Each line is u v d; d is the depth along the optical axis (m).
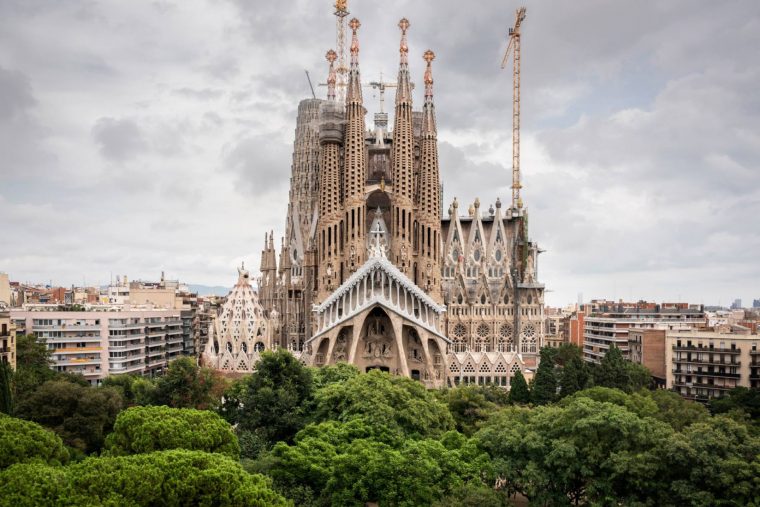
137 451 48.25
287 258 168.12
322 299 143.38
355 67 147.62
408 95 147.75
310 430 62.81
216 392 92.94
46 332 131.75
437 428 71.81
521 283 166.50
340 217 146.12
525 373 147.50
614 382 108.06
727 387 120.94
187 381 80.00
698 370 124.56
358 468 52.28
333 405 72.06
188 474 39.03
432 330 126.19
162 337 160.00
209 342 143.88
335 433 61.62
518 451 60.09
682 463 54.00
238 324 142.12
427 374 125.56
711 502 51.84
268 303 179.75
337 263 144.62
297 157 192.12
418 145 161.88
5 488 35.38
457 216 175.25
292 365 78.31
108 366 136.88
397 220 146.25
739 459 53.53
